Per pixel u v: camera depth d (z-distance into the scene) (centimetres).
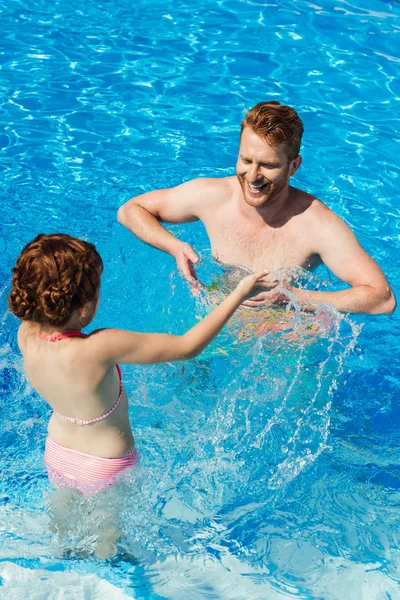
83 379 271
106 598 274
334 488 325
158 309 411
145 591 276
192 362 377
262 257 364
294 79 642
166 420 351
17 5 737
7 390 363
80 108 597
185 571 285
